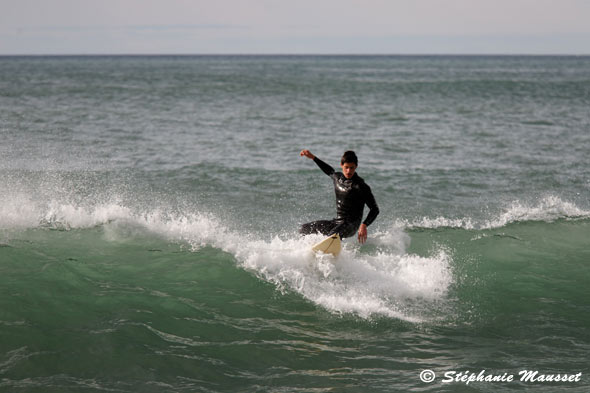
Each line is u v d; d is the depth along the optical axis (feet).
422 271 83.76
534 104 404.98
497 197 139.74
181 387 51.37
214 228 104.99
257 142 223.51
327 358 58.59
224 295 74.38
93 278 77.25
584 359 58.95
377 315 69.92
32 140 211.61
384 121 298.97
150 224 104.06
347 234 88.69
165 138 228.63
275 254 85.35
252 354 58.80
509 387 52.65
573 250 97.50
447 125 283.38
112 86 578.66
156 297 71.97
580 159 190.29
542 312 71.67
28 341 57.88
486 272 86.53
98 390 50.01
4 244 87.76
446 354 60.08
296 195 141.28
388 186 150.00
